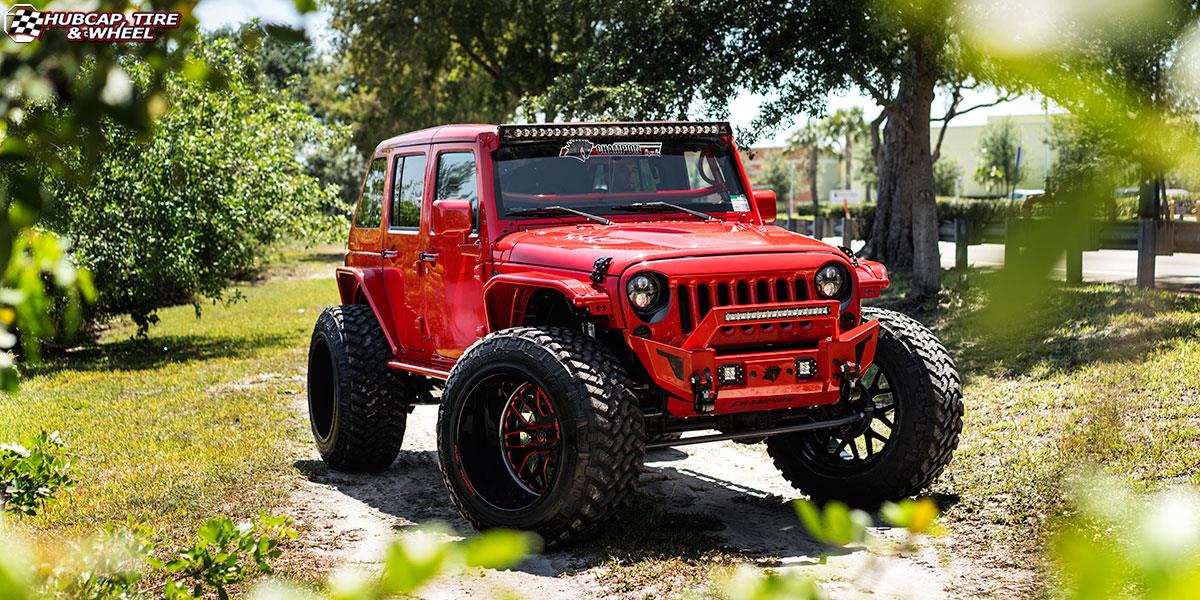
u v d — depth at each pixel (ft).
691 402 17.40
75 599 9.18
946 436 18.95
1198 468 18.81
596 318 18.43
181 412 31.68
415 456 26.05
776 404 17.80
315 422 24.95
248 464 24.29
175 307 72.38
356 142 141.90
